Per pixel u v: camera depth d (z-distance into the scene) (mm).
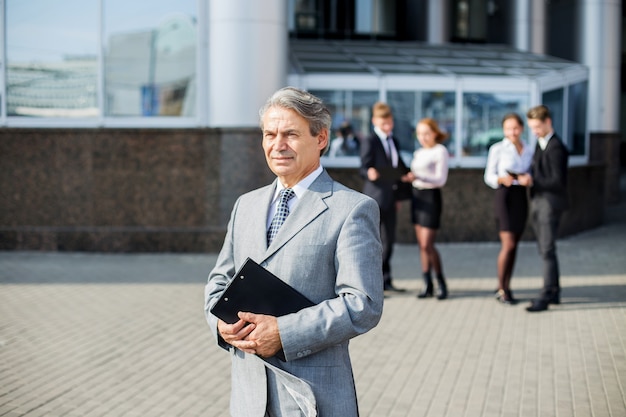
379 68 13273
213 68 11078
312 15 19766
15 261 10250
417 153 8148
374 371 5590
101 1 11094
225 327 2430
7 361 5793
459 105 12680
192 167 10984
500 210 7727
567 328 6816
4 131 11000
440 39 19219
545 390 5148
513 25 18562
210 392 5145
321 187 2561
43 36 11117
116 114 11242
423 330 6766
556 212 7520
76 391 5133
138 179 11008
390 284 8422
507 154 7676
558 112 13992
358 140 12227
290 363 2473
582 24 16875
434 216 8039
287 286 2438
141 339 6445
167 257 10711
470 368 5652
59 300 7883
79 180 11023
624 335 6555
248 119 11000
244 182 10984
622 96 34750
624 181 25891
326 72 12625
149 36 11180
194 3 11133
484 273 9633
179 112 11250
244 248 2607
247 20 10953
